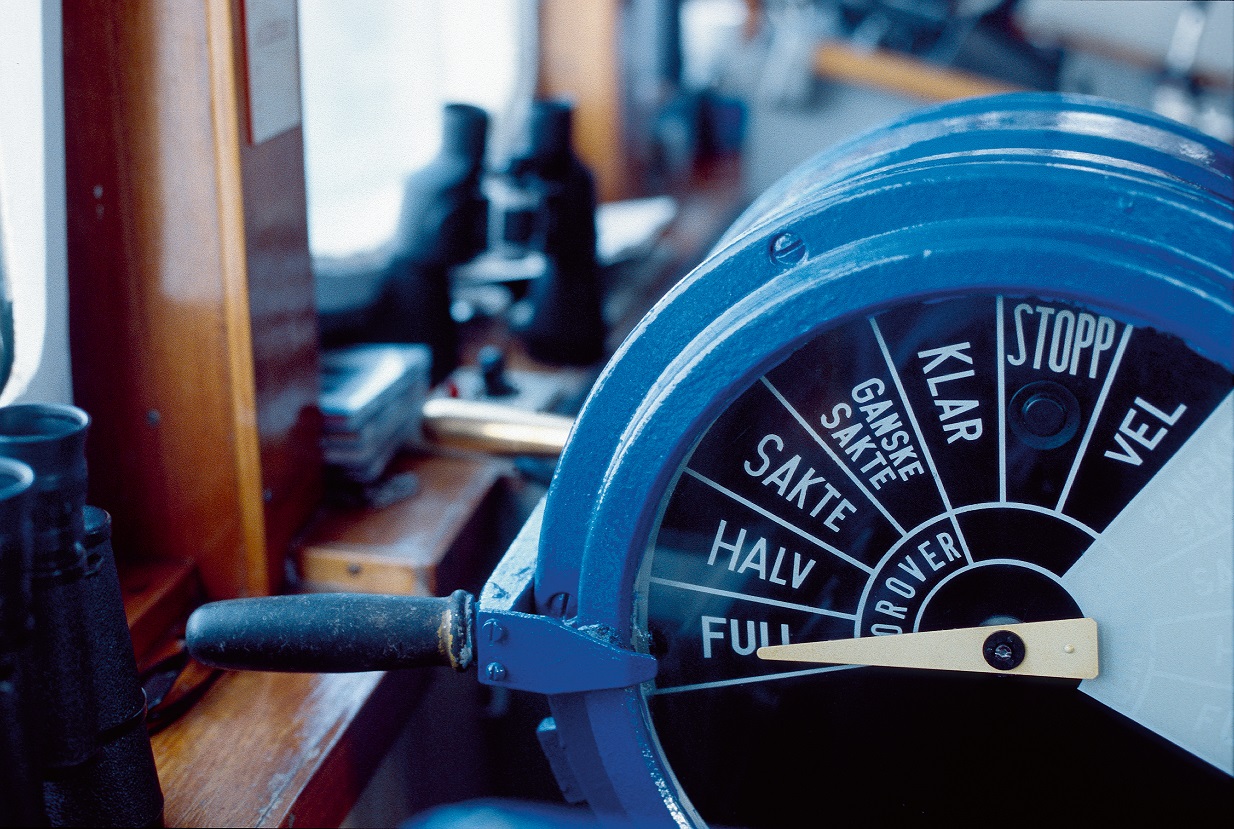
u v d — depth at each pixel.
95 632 0.73
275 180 0.92
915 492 0.73
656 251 1.76
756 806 0.77
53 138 0.84
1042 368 0.70
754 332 0.71
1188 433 0.69
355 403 1.01
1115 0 2.33
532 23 1.74
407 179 1.19
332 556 0.96
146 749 0.76
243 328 0.90
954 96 2.04
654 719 0.77
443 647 0.74
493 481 1.07
